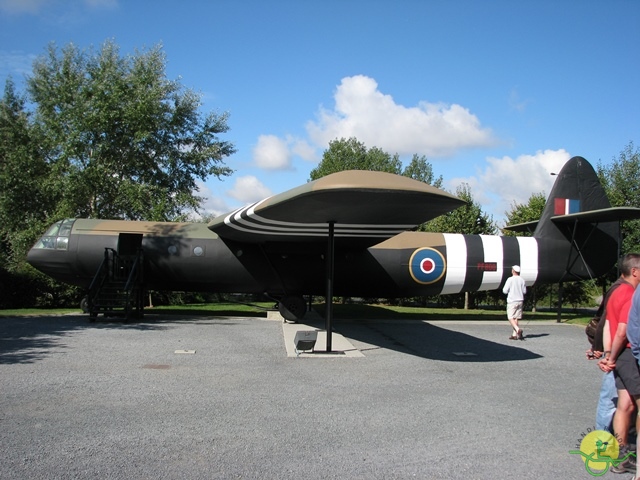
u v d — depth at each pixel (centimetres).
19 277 2141
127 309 1407
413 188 803
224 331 1295
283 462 471
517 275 1314
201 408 631
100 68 2409
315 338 980
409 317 1867
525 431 574
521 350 1130
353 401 681
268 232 1379
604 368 466
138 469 446
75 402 639
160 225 1619
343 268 1609
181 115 2639
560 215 1730
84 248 1552
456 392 741
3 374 770
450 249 1669
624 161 2672
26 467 443
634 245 2372
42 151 2530
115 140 2347
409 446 520
